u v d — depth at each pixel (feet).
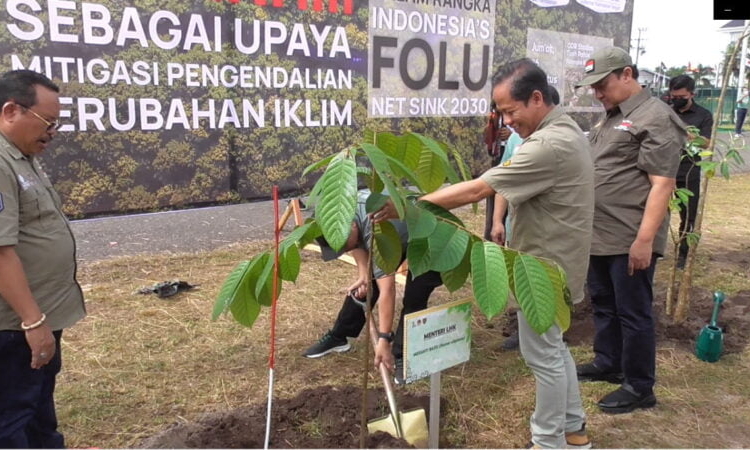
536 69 7.50
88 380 11.10
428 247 5.82
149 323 13.83
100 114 18.02
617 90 9.89
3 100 6.47
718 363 12.33
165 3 18.62
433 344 7.20
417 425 8.66
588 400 10.72
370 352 12.53
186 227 22.91
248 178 21.36
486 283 5.43
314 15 21.68
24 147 6.72
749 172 42.83
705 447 9.39
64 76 17.25
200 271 17.80
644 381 10.32
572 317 14.56
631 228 9.85
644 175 9.83
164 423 9.72
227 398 10.59
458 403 10.51
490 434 9.63
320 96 22.40
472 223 24.16
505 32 27.09
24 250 6.75
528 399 10.73
